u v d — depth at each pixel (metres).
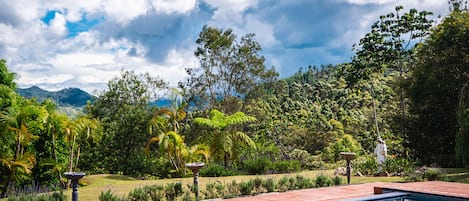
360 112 43.62
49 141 17.61
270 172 18.38
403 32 25.30
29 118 16.44
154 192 9.38
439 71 19.11
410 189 9.02
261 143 28.50
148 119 25.47
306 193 10.24
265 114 34.72
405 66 26.44
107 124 26.30
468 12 20.31
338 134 37.06
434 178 12.45
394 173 14.95
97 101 27.56
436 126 20.08
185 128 29.34
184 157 20.48
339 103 48.22
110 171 24.98
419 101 20.16
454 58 18.84
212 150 21.91
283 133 33.50
